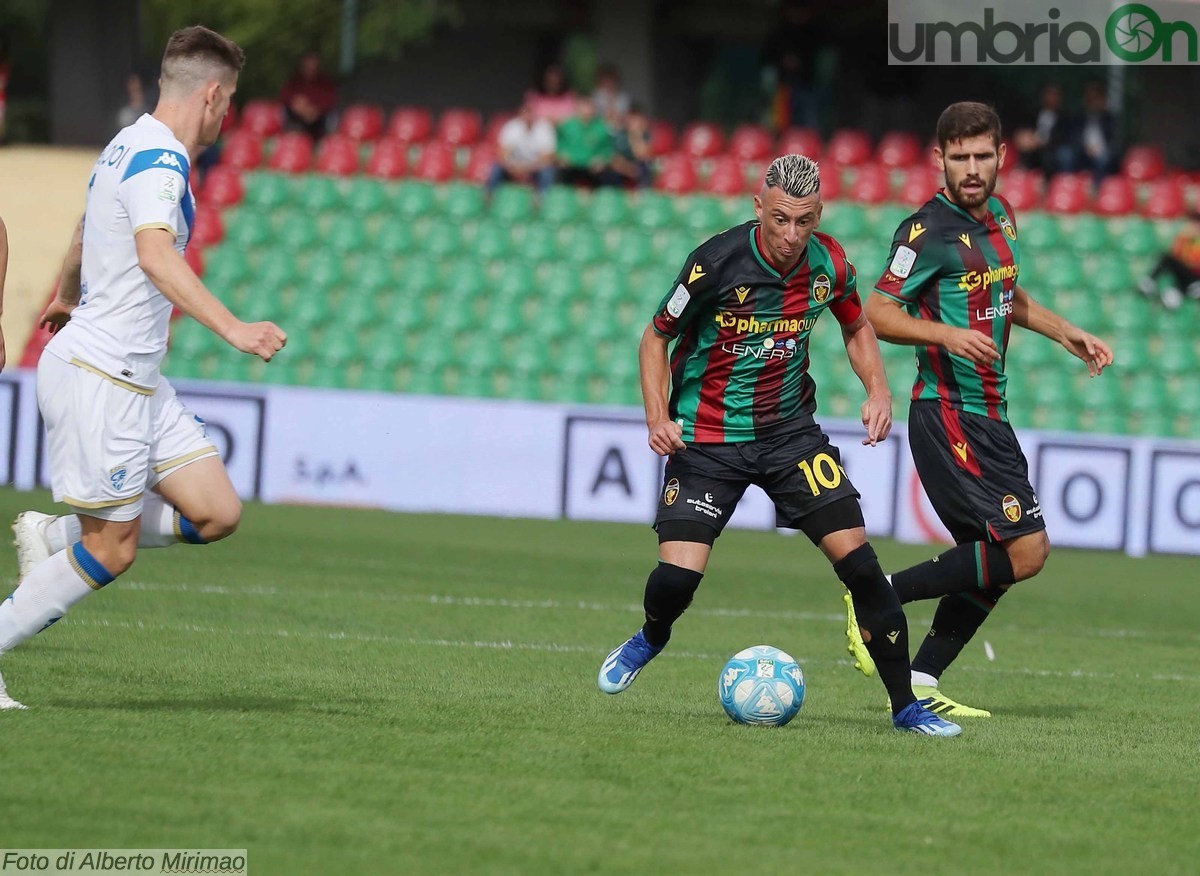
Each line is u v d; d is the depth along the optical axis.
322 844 13.41
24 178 82.38
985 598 22.92
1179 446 54.19
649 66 83.69
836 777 16.97
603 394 64.88
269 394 57.62
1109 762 18.67
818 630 32.78
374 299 68.25
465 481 57.22
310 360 66.81
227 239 71.31
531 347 65.69
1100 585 44.84
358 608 32.16
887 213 69.81
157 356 18.28
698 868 13.13
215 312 16.97
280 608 31.34
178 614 29.50
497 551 45.66
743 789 16.19
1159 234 70.56
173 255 17.23
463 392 64.81
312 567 39.34
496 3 92.81
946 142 21.77
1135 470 54.28
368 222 72.25
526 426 57.06
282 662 24.19
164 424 18.61
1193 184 75.62
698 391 20.28
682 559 20.02
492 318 67.25
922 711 20.20
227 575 36.66
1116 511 54.31
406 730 18.53
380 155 75.94
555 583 38.84
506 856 13.25
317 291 69.12
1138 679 27.67
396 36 96.69
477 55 96.44
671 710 21.52
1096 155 74.19
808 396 20.59
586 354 65.31
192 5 109.25
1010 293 22.28
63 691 20.25
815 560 47.91
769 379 20.05
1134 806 16.23
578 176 72.19
